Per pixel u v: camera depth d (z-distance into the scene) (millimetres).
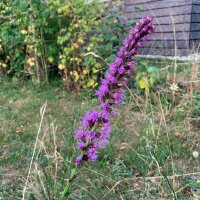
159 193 686
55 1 1359
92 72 1340
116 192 704
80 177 734
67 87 1414
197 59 1207
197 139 922
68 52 1361
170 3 1926
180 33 1879
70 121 1019
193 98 1080
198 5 1847
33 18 1415
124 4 2197
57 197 599
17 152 872
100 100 401
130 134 971
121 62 386
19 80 1588
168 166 779
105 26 1359
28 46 1479
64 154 787
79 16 1377
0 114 1156
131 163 810
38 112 1167
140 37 384
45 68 1490
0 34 1572
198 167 799
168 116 1039
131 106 1124
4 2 1563
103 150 854
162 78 1198
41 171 741
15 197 656
